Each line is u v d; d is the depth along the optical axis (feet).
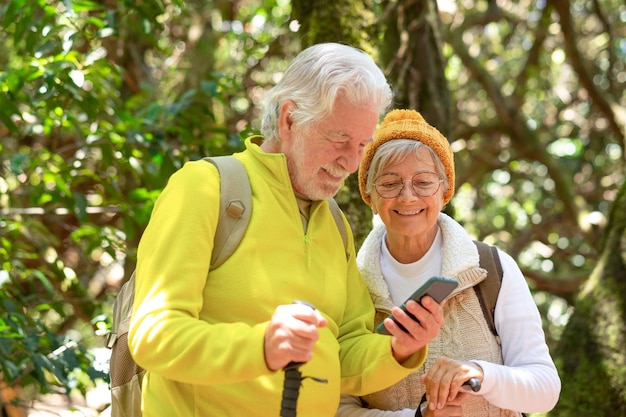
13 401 11.69
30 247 15.05
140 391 7.22
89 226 14.21
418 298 6.35
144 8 13.16
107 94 13.82
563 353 11.54
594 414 10.92
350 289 7.76
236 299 6.60
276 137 7.13
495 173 30.32
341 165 6.83
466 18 25.39
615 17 28.04
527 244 26.94
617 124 23.02
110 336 7.57
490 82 24.75
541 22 24.59
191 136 13.73
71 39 12.41
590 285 11.87
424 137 7.72
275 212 6.86
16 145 18.13
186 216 6.51
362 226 10.45
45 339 11.38
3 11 13.28
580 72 22.84
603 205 28.48
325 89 6.63
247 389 6.65
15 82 12.27
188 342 5.97
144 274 6.39
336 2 11.09
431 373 7.24
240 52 22.81
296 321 5.71
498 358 7.80
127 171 15.98
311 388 6.82
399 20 12.41
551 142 29.19
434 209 7.70
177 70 20.34
